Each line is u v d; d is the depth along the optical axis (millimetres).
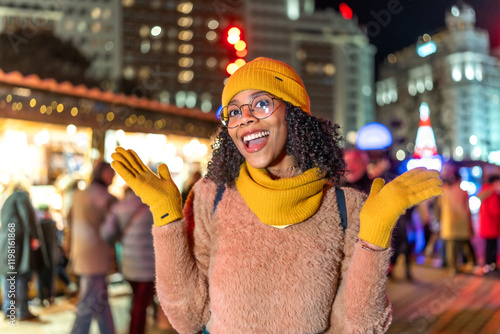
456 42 70625
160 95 52562
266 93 1267
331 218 1250
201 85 54906
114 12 52562
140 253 3758
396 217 1145
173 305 1245
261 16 66125
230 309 1165
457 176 7566
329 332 1215
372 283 1146
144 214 3846
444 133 52781
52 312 5391
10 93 5273
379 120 84000
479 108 68062
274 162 1337
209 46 55250
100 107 6148
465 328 4523
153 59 53469
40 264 5324
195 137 7699
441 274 7383
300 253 1186
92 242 3943
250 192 1215
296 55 69438
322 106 71125
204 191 1351
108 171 4246
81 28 51031
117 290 6367
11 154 6883
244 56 8078
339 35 71188
